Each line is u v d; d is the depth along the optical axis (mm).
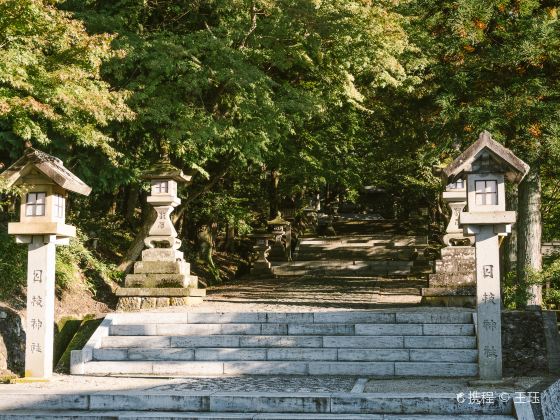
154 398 6664
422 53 14695
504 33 11172
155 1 14688
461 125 11953
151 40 13375
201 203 19344
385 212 38438
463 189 11836
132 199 18594
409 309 10320
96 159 13352
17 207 13133
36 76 9906
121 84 13320
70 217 15445
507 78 11461
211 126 13000
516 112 10734
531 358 8422
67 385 7617
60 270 12430
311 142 19312
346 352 8625
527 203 11703
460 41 11141
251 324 9398
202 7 14906
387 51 14156
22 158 7863
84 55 10203
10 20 9500
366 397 6414
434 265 11797
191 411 6578
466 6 10961
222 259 23062
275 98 14484
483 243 7734
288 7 13211
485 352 7641
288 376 8336
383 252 24141
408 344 8805
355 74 16016
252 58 14289
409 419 6117
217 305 11867
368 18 13695
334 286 17266
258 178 21922
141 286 11727
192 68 12883
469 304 11359
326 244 25281
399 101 15664
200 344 9156
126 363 8695
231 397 6547
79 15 12953
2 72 9078
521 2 11023
